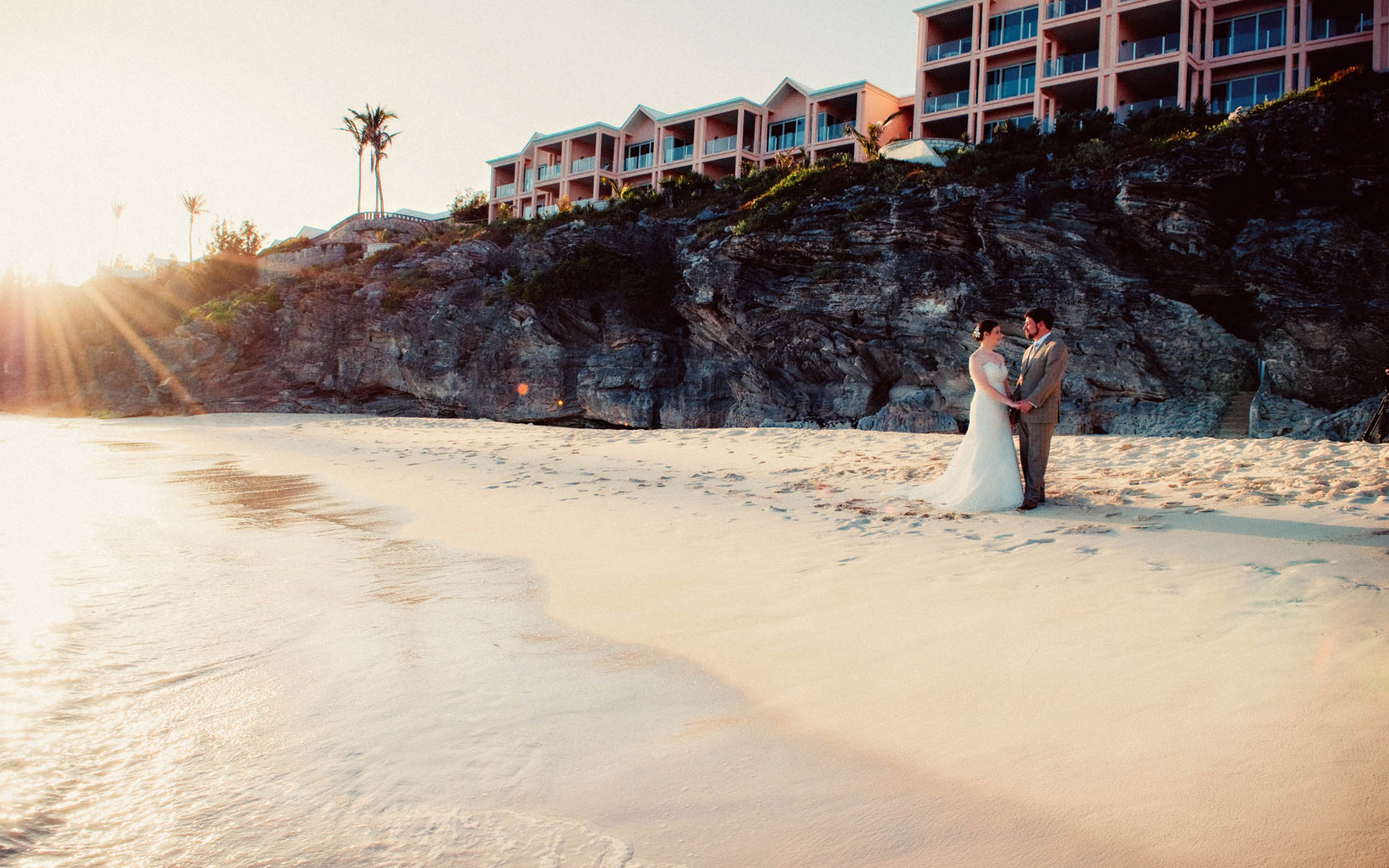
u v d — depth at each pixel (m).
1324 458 8.55
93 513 9.35
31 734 3.10
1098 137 28.17
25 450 20.03
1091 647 3.67
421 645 4.23
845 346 29.47
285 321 44.47
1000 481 7.61
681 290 35.06
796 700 3.32
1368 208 22.00
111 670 3.87
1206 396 23.36
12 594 5.39
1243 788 2.31
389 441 20.84
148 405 44.69
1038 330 7.61
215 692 3.56
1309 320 21.56
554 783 2.64
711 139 49.75
